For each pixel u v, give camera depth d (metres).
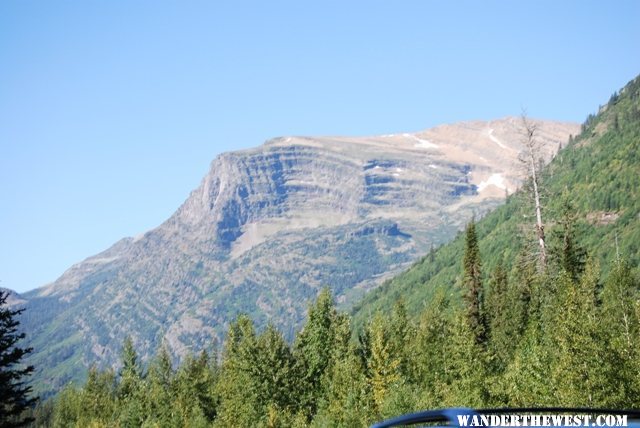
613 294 71.69
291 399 90.00
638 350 44.44
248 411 89.19
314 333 100.00
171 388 134.75
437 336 80.69
